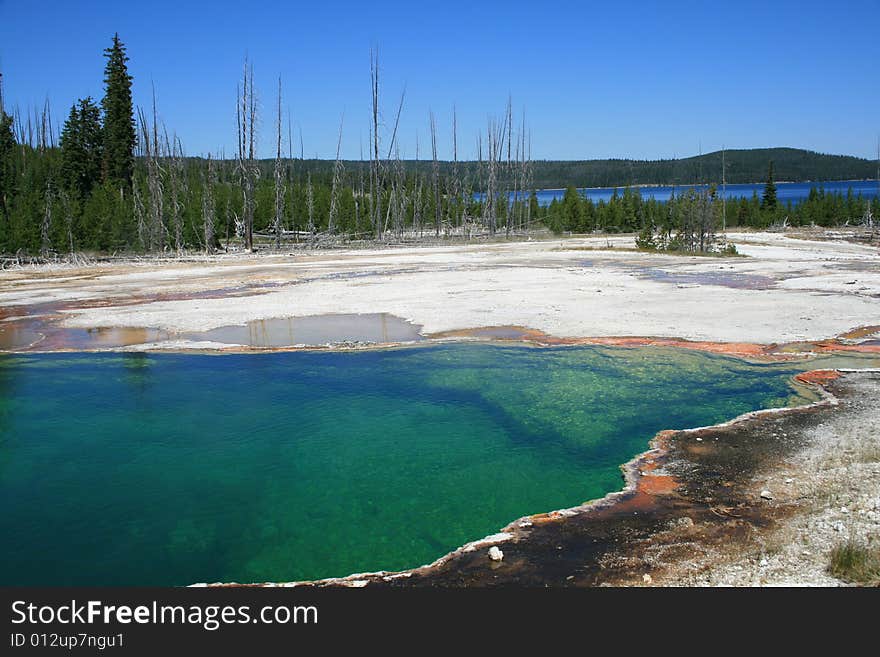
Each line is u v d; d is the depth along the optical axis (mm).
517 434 11305
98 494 9312
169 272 34812
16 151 57625
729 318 19609
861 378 13805
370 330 19281
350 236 56219
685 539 7539
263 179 73375
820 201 77312
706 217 42406
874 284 25938
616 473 9742
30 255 40625
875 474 8930
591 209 71312
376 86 53312
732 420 11578
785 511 8133
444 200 77562
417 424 11844
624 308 21438
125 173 55375
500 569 7027
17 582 7191
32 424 12016
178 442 11156
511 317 20391
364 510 8773
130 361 16312
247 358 16453
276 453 10648
